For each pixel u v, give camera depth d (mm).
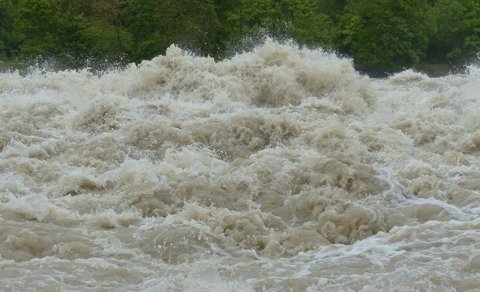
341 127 16391
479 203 12992
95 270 10422
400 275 9805
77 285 9852
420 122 17953
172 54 21344
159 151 16281
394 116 19078
